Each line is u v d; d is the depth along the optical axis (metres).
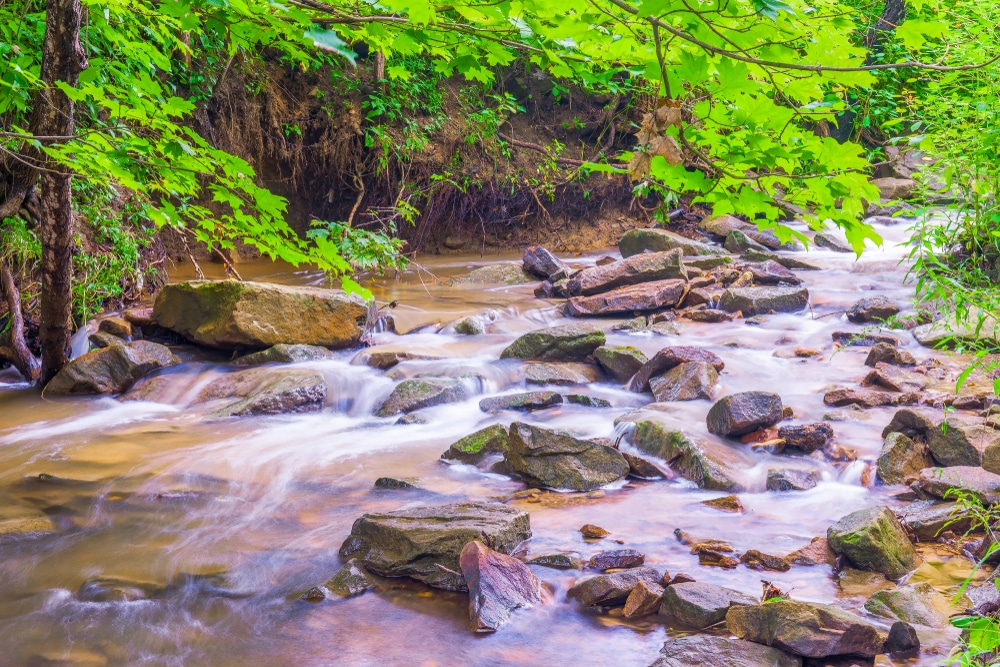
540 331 8.89
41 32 7.34
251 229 3.37
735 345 9.19
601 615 4.15
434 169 15.76
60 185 7.92
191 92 13.48
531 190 16.34
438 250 16.20
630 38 2.67
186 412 7.95
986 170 6.60
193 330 9.27
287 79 15.20
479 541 4.43
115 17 5.45
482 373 8.31
